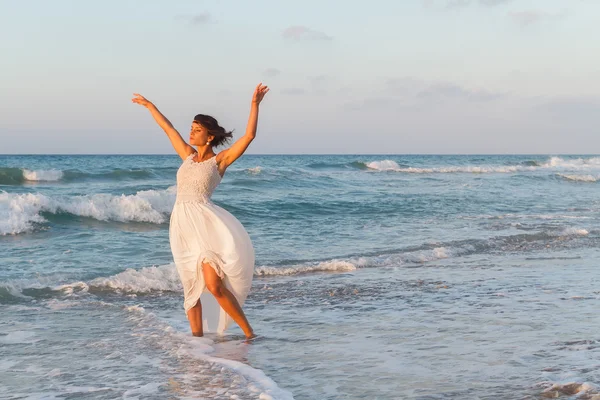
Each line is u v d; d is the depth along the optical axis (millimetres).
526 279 8031
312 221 15180
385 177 38688
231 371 4141
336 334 5227
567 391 3650
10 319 5840
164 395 3674
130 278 7617
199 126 5102
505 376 3969
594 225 14836
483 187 30234
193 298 5125
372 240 12055
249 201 18391
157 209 15344
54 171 27359
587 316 5793
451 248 10852
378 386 3807
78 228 13227
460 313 5996
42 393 3732
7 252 9930
